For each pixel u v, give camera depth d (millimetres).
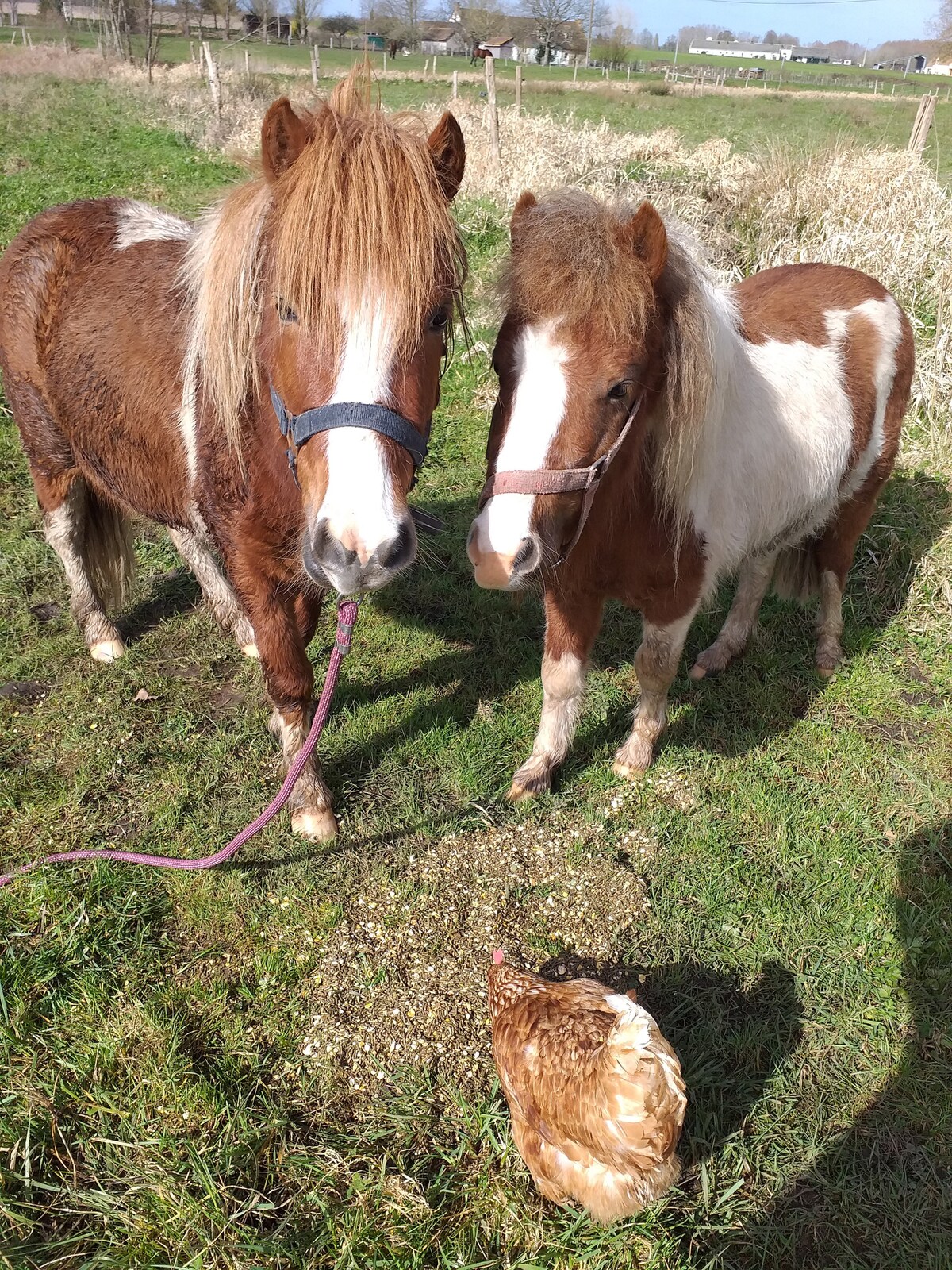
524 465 2039
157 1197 1933
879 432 3559
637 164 10656
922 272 6590
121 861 2760
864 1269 1938
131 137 15914
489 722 3465
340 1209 1951
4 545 4359
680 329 2268
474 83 26172
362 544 1789
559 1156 1869
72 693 3473
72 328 2957
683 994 2461
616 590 2805
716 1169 2096
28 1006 2303
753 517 3004
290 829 2938
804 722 3566
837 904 2771
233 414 2271
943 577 4230
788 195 7648
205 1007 2367
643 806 3115
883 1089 2281
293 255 1802
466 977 2436
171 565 4352
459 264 2018
